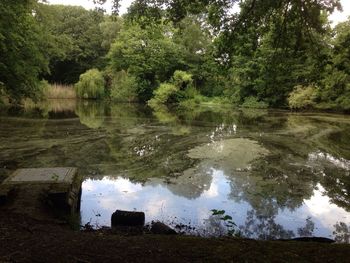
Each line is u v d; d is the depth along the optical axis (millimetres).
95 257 3957
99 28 54375
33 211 5711
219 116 27344
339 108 31047
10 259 3822
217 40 7418
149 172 10445
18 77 15594
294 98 32719
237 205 7875
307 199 8375
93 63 54094
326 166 11508
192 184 9344
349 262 3729
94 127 18828
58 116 23484
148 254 4020
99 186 8969
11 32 13531
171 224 6637
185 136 16828
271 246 4184
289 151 13750
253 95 41344
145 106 36969
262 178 10023
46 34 20016
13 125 18359
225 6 7051
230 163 11703
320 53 7555
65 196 6176
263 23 7246
